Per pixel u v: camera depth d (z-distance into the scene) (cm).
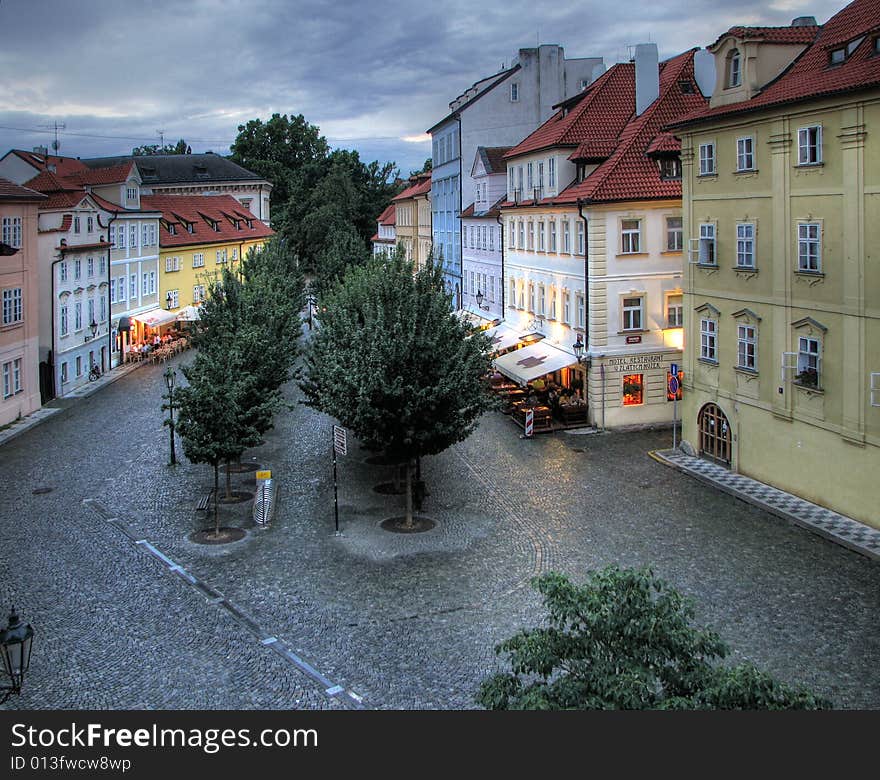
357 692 1633
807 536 2512
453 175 6950
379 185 13462
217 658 1781
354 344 2688
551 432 3956
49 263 4872
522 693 1120
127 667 1739
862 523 2575
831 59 2742
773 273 2891
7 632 1332
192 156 10962
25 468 3375
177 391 2620
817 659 1761
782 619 1952
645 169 3928
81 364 5362
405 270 3591
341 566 2325
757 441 3052
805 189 2709
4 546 2480
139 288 6625
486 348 2930
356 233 10794
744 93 2980
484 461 3469
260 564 2344
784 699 1030
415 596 2114
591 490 3028
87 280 5472
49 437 3934
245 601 2088
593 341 3922
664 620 1112
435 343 2573
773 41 2977
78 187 5431
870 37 2566
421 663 1756
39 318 4884
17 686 1356
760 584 2155
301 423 4322
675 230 3934
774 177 2844
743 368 3083
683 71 4188
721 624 1928
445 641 1859
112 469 3353
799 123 2714
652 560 2336
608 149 4197
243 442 2641
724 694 1029
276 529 2647
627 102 4438
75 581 2214
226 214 8881
